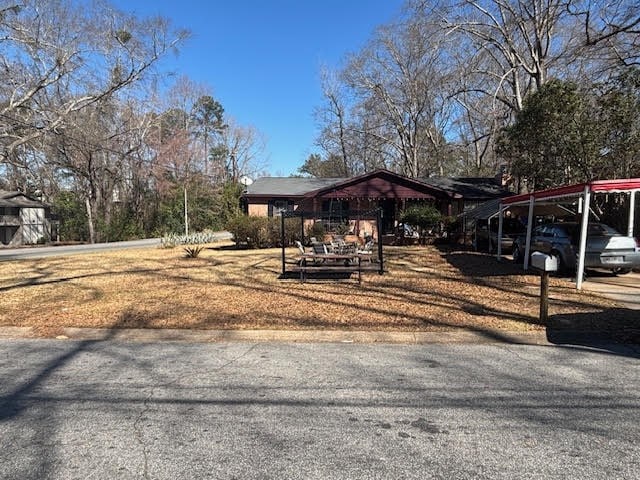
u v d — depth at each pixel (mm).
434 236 20438
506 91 26969
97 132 32156
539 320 6098
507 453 2809
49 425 3279
